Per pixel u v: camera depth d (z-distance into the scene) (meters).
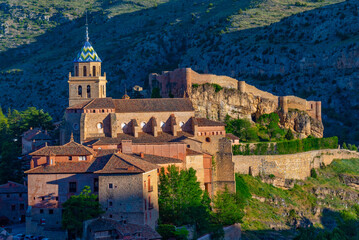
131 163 176.62
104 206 172.75
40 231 177.62
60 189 180.25
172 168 196.38
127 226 168.25
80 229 167.75
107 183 173.00
